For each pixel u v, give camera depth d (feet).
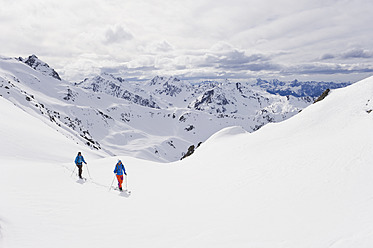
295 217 31.09
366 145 52.11
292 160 58.54
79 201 41.04
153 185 56.13
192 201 42.98
